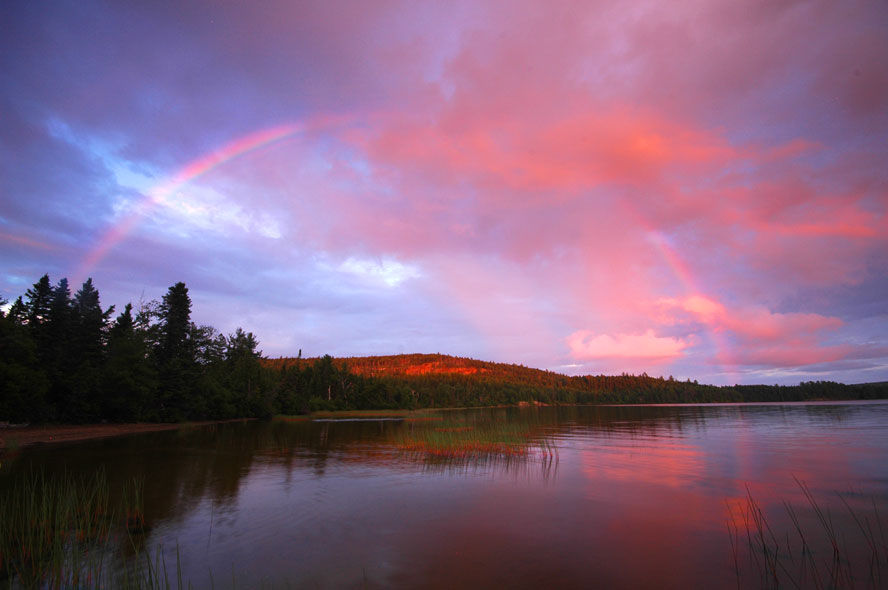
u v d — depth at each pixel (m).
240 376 89.88
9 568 10.39
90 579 9.77
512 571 10.34
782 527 13.52
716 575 10.10
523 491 18.44
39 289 56.78
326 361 137.62
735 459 27.00
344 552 11.56
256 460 27.53
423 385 198.00
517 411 127.06
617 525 13.77
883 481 20.14
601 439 39.19
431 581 9.80
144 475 22.23
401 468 24.28
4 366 40.97
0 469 23.88
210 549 11.79
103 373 57.03
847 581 9.73
